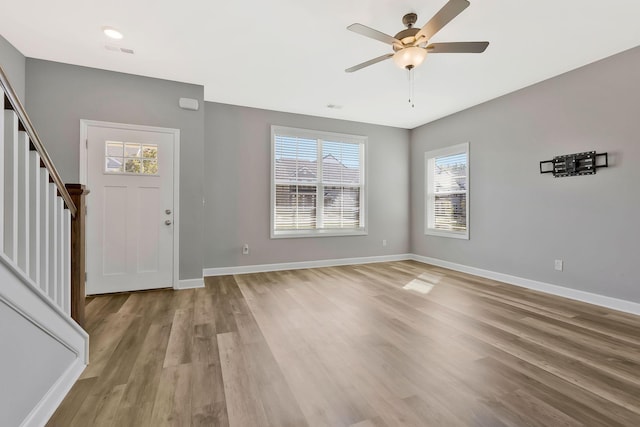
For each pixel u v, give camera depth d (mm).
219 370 1771
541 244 3516
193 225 3607
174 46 2775
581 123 3133
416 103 4266
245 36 2607
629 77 2779
